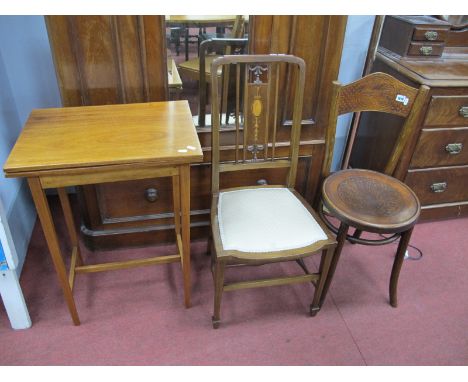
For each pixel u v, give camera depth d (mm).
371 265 1802
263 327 1481
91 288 1610
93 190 1583
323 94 1564
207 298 1592
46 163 1029
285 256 1244
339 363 1363
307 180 1802
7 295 1317
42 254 1762
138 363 1335
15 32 1629
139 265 1498
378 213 1318
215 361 1352
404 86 1379
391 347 1427
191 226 1793
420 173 1886
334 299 1618
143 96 1426
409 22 1753
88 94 1372
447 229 2051
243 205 1398
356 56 1930
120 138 1171
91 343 1392
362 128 2090
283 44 1423
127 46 1311
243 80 1479
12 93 1771
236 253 1229
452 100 1672
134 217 1709
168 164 1125
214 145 1349
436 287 1693
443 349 1426
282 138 1643
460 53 1946
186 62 1411
